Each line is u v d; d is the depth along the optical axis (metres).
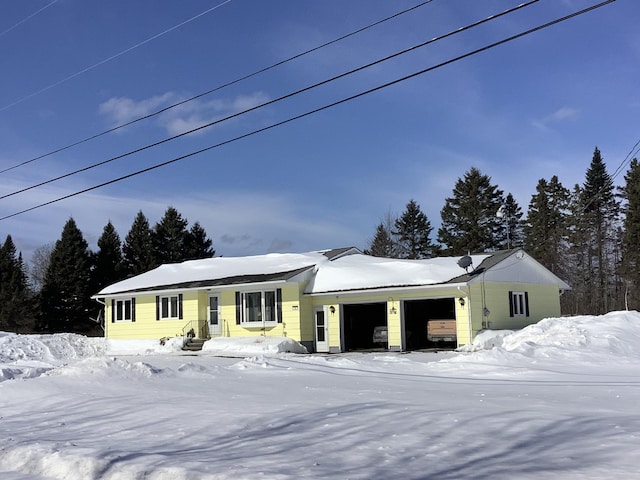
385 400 11.86
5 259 67.19
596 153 75.50
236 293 33.91
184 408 12.00
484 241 70.75
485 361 18.77
